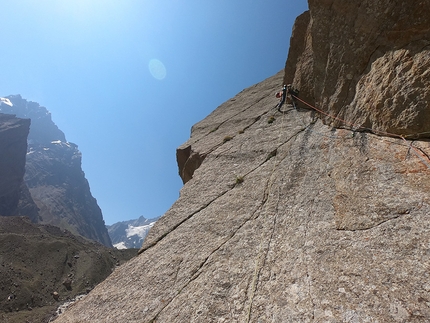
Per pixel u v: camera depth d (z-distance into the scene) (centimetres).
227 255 535
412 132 570
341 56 819
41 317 6431
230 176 858
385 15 675
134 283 568
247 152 960
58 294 7525
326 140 783
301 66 1195
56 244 9519
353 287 377
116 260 10862
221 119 1523
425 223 420
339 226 493
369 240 438
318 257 447
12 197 16475
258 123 1211
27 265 8075
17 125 17838
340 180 605
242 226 607
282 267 457
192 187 886
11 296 6706
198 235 636
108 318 498
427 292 335
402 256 391
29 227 10838
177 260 579
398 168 539
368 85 700
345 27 807
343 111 788
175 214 775
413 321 312
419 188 480
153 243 689
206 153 1119
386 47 676
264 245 525
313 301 379
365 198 519
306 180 674
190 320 422
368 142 649
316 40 927
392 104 610
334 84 845
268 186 717
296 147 845
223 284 466
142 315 471
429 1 573
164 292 505
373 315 334
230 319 399
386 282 366
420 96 557
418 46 594
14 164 16950
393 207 471
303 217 558
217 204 736
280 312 382
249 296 426
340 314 349
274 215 602
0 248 8106
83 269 9038
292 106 1203
